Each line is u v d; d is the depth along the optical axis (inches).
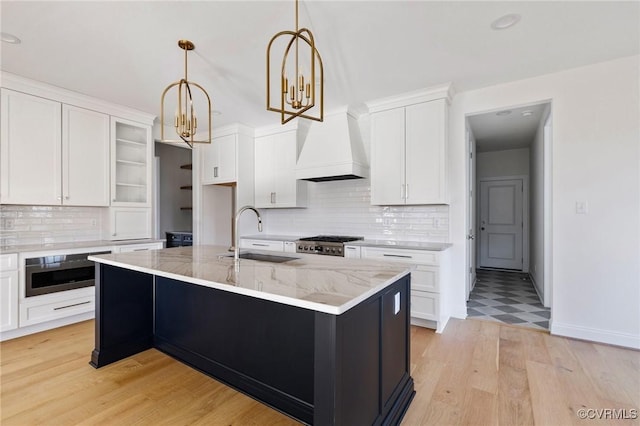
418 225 145.6
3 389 80.0
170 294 100.3
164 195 241.3
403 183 135.9
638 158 102.9
